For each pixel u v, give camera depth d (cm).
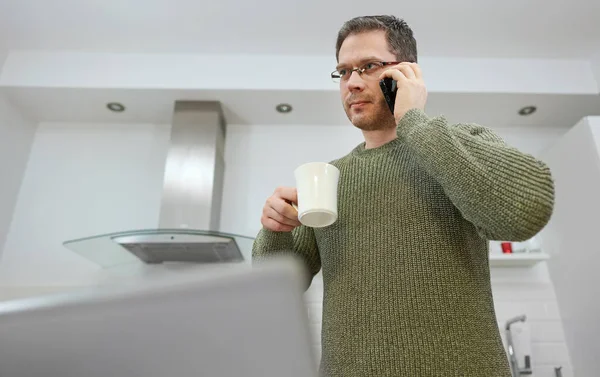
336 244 78
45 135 261
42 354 23
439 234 72
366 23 99
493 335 67
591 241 200
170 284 23
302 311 22
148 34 226
